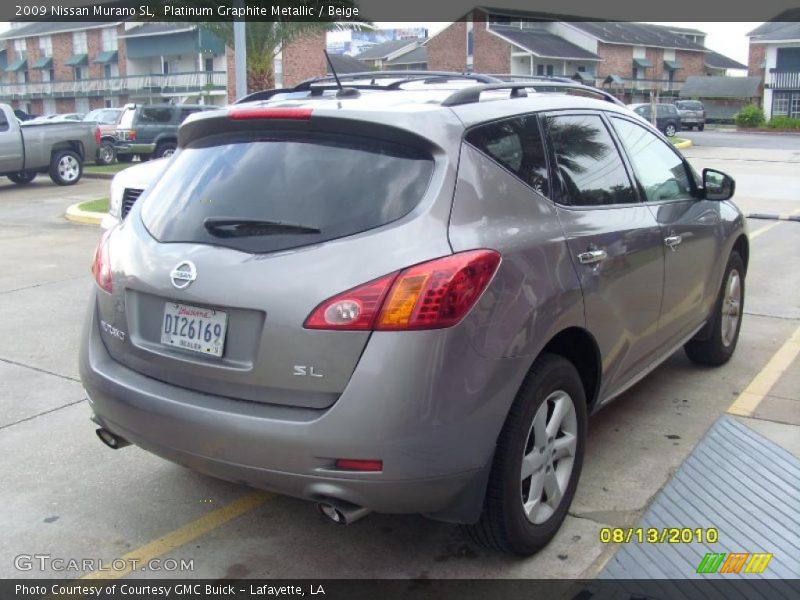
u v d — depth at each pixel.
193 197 3.41
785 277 8.66
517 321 3.10
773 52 56.12
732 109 59.25
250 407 3.00
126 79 57.50
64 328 6.97
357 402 2.82
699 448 4.45
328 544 3.62
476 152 3.25
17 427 4.88
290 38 19.34
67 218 14.06
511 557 3.45
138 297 3.36
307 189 3.17
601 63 60.41
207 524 3.80
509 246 3.16
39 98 63.66
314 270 2.93
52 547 3.61
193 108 26.52
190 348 3.17
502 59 56.97
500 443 3.15
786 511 3.79
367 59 71.25
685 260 4.66
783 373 5.63
